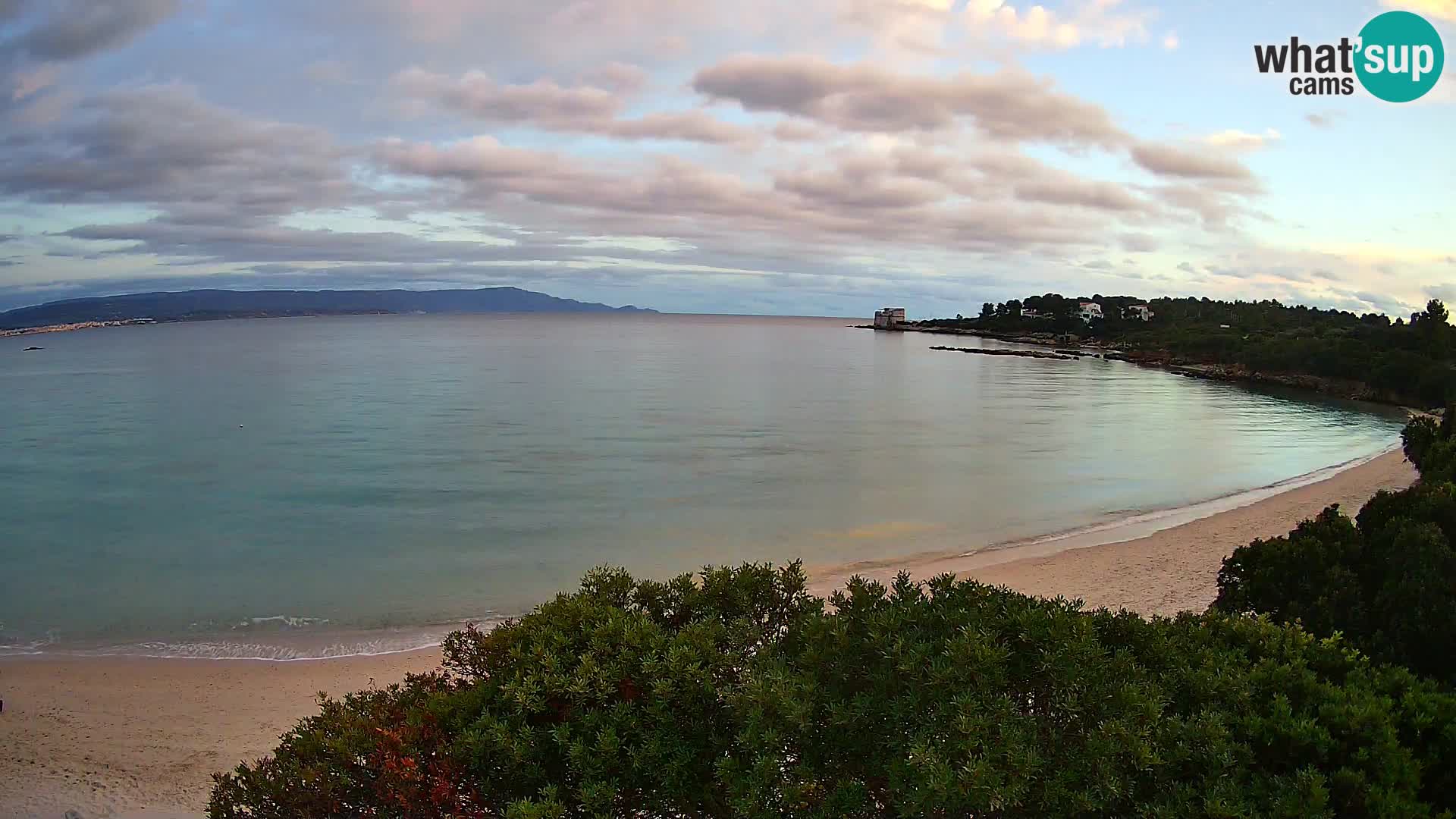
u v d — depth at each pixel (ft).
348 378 269.03
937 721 15.16
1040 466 119.85
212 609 57.62
